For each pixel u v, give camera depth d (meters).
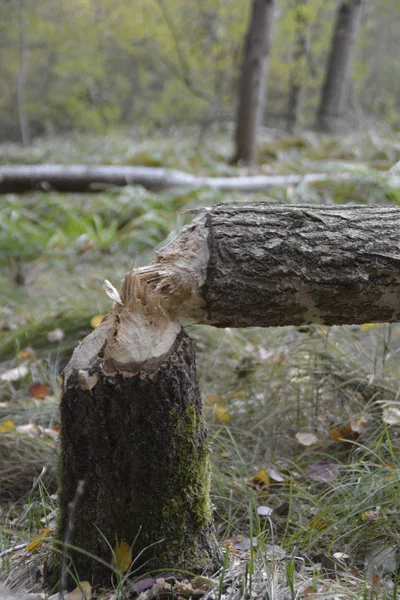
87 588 1.92
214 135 14.89
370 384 3.06
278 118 18.72
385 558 2.12
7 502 2.72
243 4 13.12
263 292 2.00
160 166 10.31
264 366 3.41
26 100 22.03
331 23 16.39
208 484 2.07
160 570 1.94
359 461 2.61
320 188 6.99
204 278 1.98
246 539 2.29
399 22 23.39
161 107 19.95
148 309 1.97
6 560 2.16
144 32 15.57
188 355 1.98
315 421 3.04
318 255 2.01
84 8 17.45
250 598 1.87
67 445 1.95
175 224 6.83
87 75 19.34
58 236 7.07
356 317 2.12
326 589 1.96
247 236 2.01
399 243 2.07
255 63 10.05
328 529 2.23
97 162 11.14
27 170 8.30
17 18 17.75
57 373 3.80
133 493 1.96
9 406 3.36
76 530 1.98
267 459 2.83
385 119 14.88
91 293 5.04
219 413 3.09
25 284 5.91
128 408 1.90
